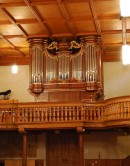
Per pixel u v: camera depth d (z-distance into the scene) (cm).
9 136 1878
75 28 1579
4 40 1708
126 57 1152
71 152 1831
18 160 1848
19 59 1973
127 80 1878
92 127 1507
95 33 1641
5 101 1692
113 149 1816
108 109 1473
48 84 1677
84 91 1669
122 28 1530
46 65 1694
